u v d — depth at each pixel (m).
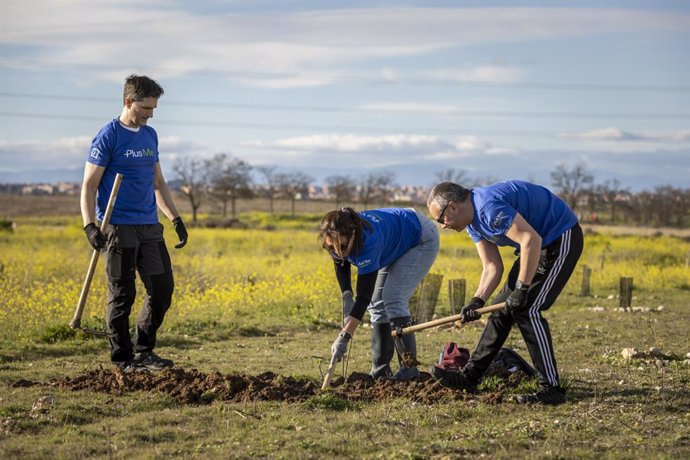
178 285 15.81
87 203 7.20
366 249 6.25
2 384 6.85
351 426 5.41
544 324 6.19
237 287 14.90
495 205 5.98
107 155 7.25
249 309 13.87
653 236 54.72
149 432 5.24
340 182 111.25
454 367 7.15
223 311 13.23
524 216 6.08
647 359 8.59
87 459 4.68
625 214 88.25
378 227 6.43
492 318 6.48
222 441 5.07
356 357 9.11
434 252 6.84
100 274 17.39
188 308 13.00
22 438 5.12
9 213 95.06
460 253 31.12
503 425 5.46
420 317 12.17
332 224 6.11
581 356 9.09
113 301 7.43
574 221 6.19
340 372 7.89
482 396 6.25
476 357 6.55
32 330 10.26
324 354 9.36
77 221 68.88
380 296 6.93
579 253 6.19
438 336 11.06
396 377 6.84
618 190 91.69
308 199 137.75
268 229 59.62
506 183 6.21
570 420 5.59
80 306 7.31
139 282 13.92
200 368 8.19
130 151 7.31
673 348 9.93
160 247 7.59
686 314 14.56
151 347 7.63
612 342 10.41
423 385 6.51
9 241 36.62
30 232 46.03
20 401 6.08
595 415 5.79
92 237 7.09
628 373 7.70
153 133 7.59
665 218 82.88
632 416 5.77
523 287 5.92
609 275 23.22
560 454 4.74
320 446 4.93
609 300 17.78
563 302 17.28
